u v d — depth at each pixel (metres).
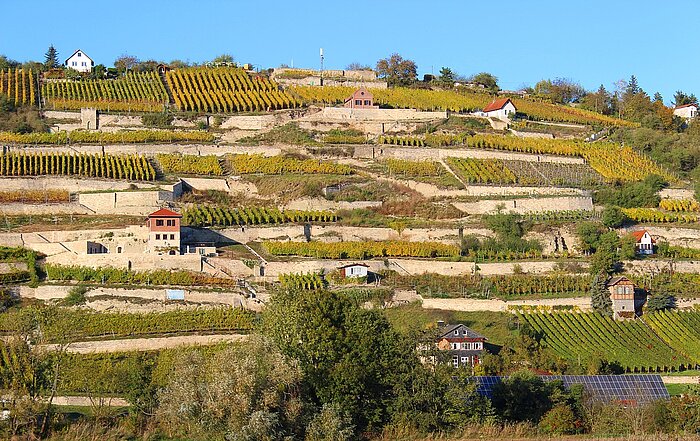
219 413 109.62
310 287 166.62
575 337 160.88
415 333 128.62
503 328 161.25
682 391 139.12
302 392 118.12
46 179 190.62
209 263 168.00
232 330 151.62
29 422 115.00
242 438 107.31
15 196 186.25
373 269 175.00
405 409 120.62
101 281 161.00
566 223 192.38
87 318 149.75
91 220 181.12
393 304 166.88
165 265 166.00
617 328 165.75
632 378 137.75
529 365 148.62
